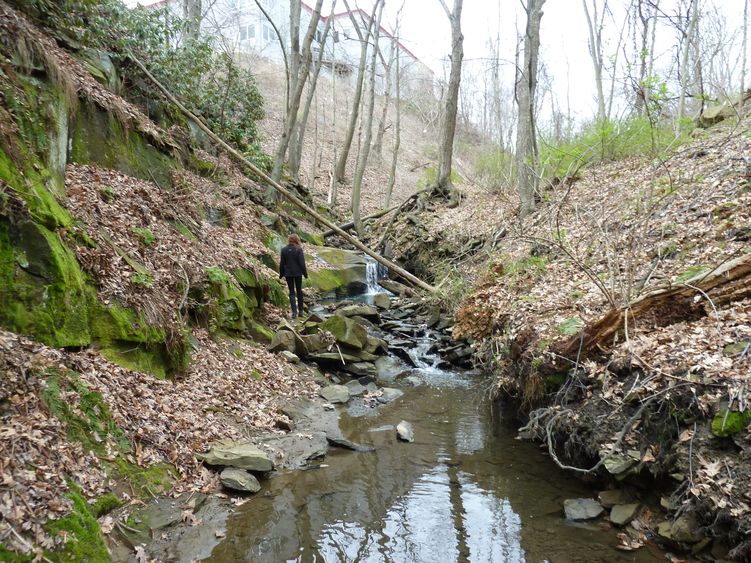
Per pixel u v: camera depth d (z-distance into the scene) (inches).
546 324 254.1
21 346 156.6
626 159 507.5
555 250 360.2
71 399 157.0
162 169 389.1
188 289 271.6
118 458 160.1
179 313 255.0
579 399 208.8
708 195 306.0
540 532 167.0
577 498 187.0
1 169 181.9
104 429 162.9
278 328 347.9
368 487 196.4
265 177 566.6
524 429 244.7
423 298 498.6
